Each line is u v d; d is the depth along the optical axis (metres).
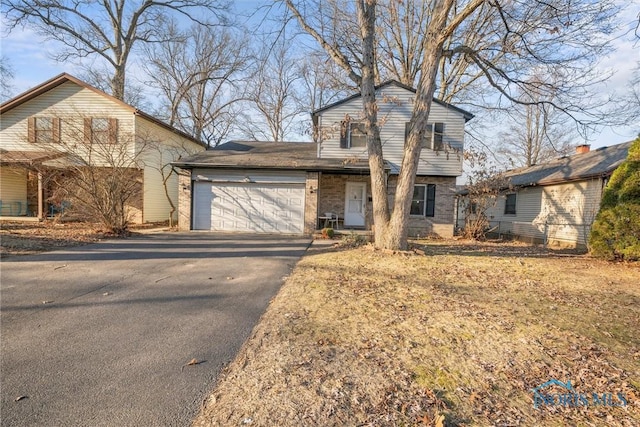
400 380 2.70
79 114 14.17
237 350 3.21
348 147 13.99
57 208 14.28
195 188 13.31
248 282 5.78
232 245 9.91
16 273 6.08
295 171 13.10
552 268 7.48
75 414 2.24
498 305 4.66
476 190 12.98
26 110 15.61
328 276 6.14
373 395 2.49
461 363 3.01
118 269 6.59
